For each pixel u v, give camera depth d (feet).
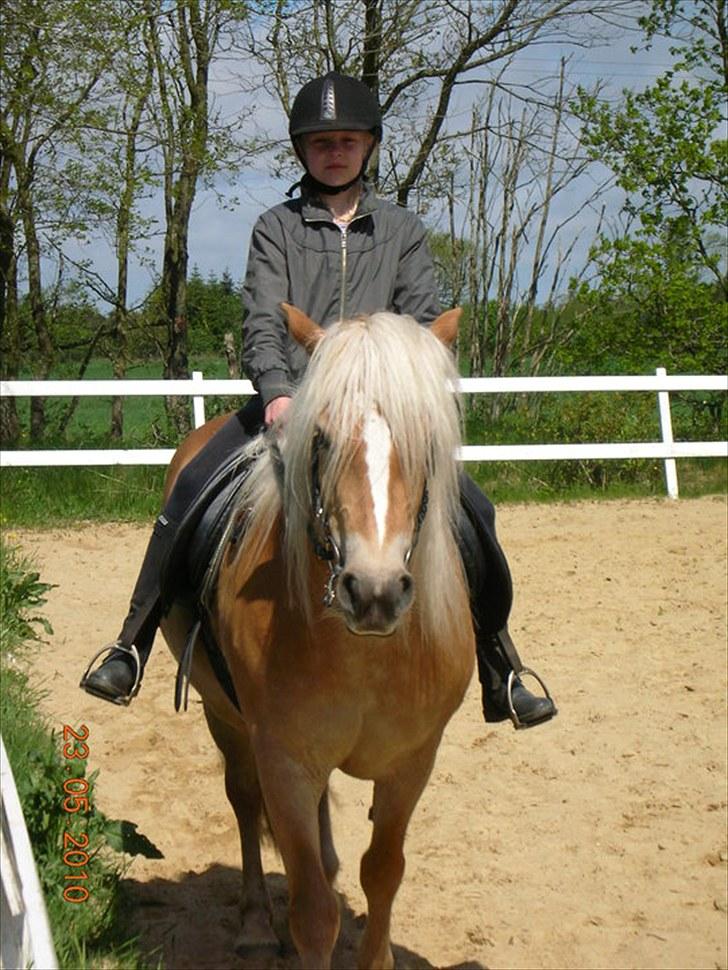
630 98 58.29
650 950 13.82
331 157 12.26
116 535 34.50
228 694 12.55
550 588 28.78
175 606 13.60
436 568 10.37
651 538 33.83
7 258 62.80
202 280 83.25
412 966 13.42
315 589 10.31
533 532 34.73
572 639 25.04
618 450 41.32
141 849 14.17
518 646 24.63
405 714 10.85
